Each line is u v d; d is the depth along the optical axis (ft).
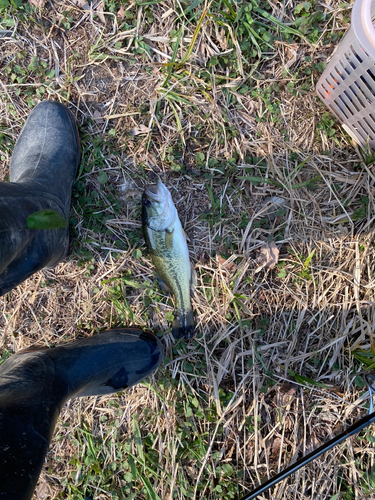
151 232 2.36
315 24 2.43
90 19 2.46
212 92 2.45
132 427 2.51
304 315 2.49
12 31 2.46
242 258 2.49
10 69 2.48
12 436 1.54
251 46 2.45
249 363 2.47
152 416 2.51
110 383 2.31
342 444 2.46
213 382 2.47
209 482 2.48
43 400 1.75
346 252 2.48
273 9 2.42
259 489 2.12
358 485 2.45
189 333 2.46
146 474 2.48
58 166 2.26
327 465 2.47
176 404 2.51
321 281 2.48
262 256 2.49
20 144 2.38
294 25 2.44
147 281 2.52
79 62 2.48
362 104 2.17
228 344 2.50
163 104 2.48
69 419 2.54
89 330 2.54
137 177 2.50
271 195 2.49
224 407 2.49
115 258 2.52
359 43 1.91
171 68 2.39
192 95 2.45
